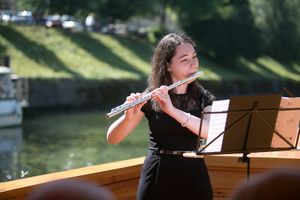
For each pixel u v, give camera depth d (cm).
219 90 6219
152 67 694
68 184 311
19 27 5938
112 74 5684
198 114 678
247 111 661
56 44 5909
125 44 6631
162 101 638
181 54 674
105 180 817
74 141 3397
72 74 5356
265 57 6712
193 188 659
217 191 913
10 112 3959
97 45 6291
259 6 6712
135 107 656
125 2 7444
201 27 7050
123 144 3184
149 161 670
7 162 2364
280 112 685
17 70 5109
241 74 6762
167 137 660
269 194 305
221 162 902
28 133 3778
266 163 886
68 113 5084
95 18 7694
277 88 6147
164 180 657
